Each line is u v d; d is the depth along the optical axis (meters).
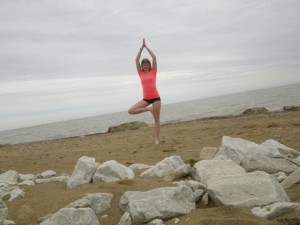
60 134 29.48
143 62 7.06
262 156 4.15
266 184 2.94
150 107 7.28
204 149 5.12
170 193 2.90
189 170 3.95
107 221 2.79
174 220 2.64
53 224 2.59
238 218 2.44
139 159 6.10
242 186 2.95
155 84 7.15
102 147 9.20
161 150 6.86
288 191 3.11
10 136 40.88
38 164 7.27
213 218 2.46
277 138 6.88
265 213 2.50
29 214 3.01
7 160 8.58
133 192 3.02
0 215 2.94
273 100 34.56
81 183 3.93
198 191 3.11
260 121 11.20
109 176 4.00
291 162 4.11
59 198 3.35
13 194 3.61
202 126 11.98
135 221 2.67
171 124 16.89
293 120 10.05
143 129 15.83
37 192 3.75
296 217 2.30
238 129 9.37
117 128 18.45
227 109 30.48
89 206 2.95
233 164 3.82
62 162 7.17
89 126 37.97
